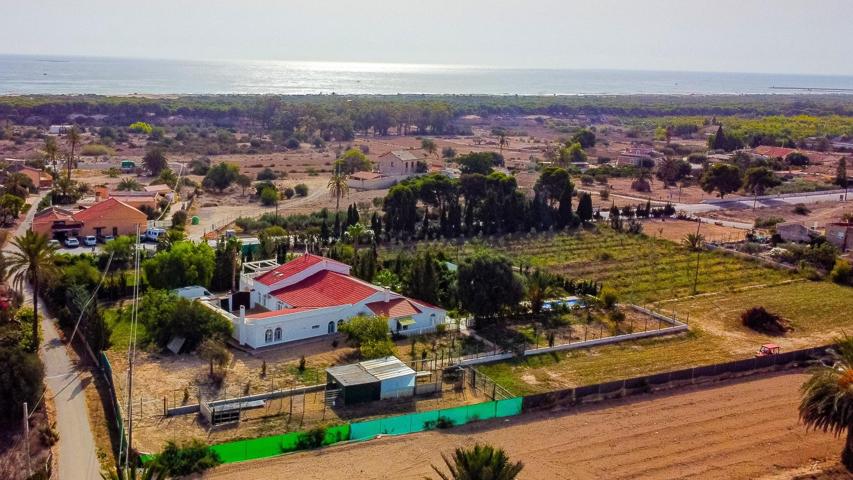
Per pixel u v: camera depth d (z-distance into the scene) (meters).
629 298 93.31
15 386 54.09
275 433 54.91
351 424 54.56
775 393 66.12
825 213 155.25
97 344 67.50
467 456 40.97
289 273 84.62
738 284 101.19
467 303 80.00
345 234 113.50
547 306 85.62
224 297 82.62
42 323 76.38
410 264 93.88
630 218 139.25
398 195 120.69
